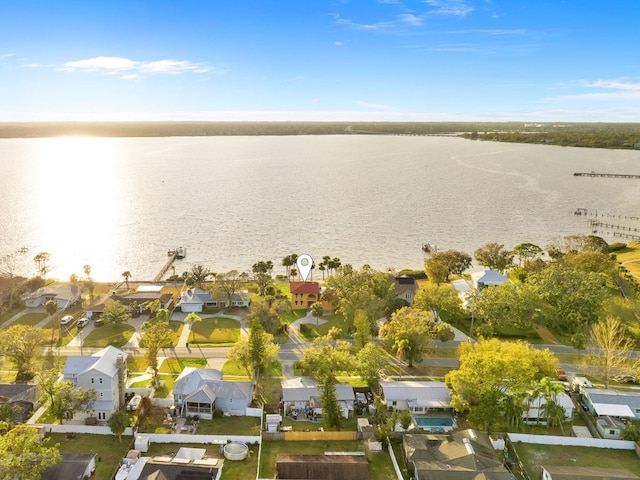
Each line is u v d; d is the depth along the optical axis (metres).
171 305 128.88
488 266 157.38
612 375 89.88
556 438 70.75
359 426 72.88
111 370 76.88
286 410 78.88
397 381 86.00
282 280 154.12
